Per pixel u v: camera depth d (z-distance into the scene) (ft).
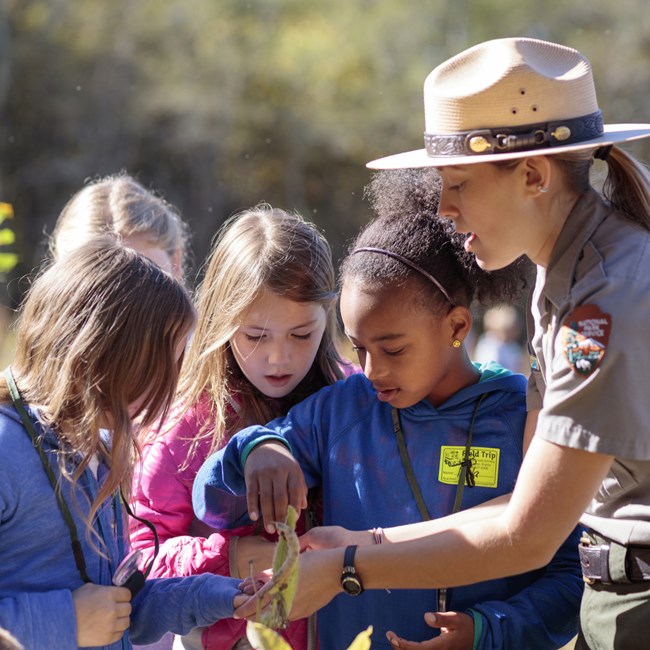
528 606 10.39
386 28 130.41
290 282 11.96
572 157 9.07
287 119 128.06
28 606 9.08
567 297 8.83
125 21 124.88
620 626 9.35
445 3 129.39
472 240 9.39
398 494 10.82
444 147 9.13
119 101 123.13
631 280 8.46
